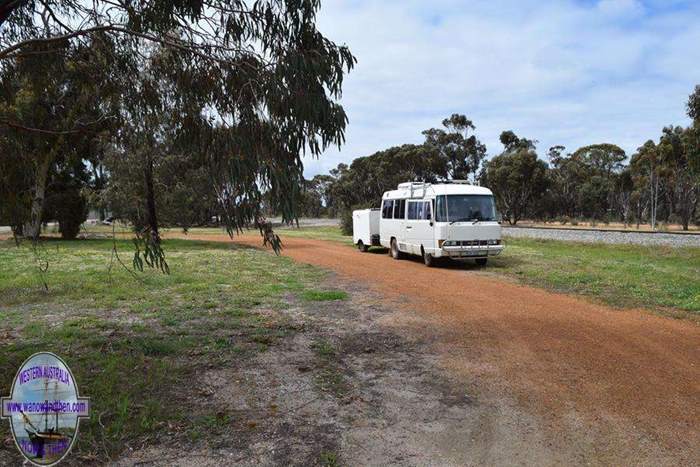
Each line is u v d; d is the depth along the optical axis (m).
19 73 6.40
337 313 9.41
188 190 19.64
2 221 7.32
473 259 18.45
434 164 61.53
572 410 4.88
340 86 4.91
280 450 4.12
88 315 9.09
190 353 6.76
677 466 3.83
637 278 13.05
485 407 5.00
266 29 4.95
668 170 48.53
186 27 5.29
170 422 4.58
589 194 74.31
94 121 6.54
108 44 6.02
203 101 5.38
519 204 61.84
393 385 5.63
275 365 6.32
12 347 6.85
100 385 5.37
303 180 4.83
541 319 8.75
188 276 14.10
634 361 6.36
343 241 30.89
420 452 4.10
